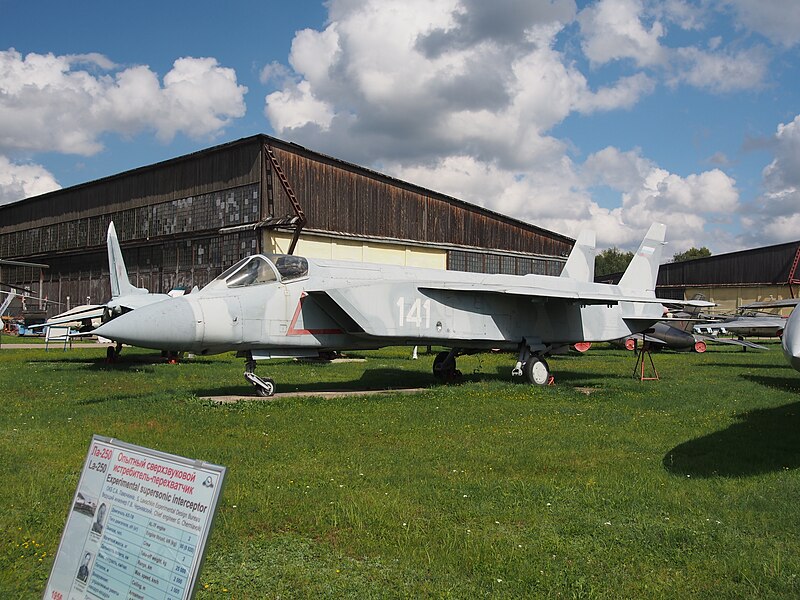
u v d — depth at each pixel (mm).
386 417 10352
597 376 18766
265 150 31781
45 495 5930
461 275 15852
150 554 3010
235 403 11398
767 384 16234
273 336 12422
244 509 5570
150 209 39406
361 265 14203
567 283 17844
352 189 35094
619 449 8258
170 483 3084
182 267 36938
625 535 5105
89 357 24609
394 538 4973
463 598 4004
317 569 4418
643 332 19625
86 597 3180
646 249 19828
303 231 32688
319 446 8180
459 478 6738
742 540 5008
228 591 4059
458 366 21859
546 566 4492
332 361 23547
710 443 8617
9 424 9484
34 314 48812
